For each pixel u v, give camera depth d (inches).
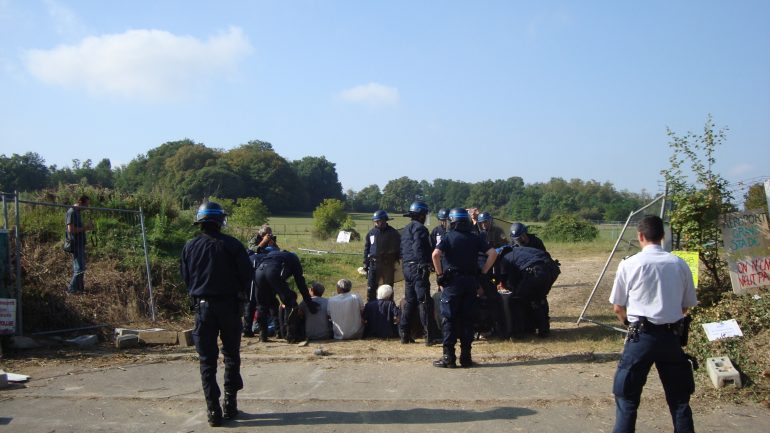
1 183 2541.8
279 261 341.4
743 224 303.3
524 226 350.0
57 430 198.1
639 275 168.9
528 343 320.8
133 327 383.2
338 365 280.1
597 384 241.4
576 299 479.8
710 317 285.4
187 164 3361.2
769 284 298.5
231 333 208.5
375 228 399.2
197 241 209.6
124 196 633.6
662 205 323.6
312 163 4183.1
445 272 270.5
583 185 3265.3
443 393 233.0
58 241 454.3
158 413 215.3
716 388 228.7
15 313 320.8
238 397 232.2
